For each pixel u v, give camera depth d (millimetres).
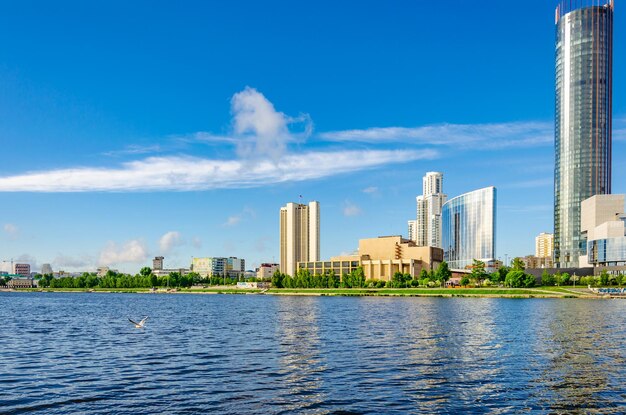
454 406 44812
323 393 49312
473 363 65312
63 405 45562
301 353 74188
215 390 50688
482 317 141125
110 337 96500
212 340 90438
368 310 176875
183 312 175125
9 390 51312
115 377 57406
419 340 89188
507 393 49312
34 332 106812
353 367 62562
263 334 99812
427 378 56031
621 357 70125
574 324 118625
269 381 54688
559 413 42781
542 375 57625
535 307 188875
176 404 45688
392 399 47094
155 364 65625
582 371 59906
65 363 67000
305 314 159250
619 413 42719
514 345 82562
